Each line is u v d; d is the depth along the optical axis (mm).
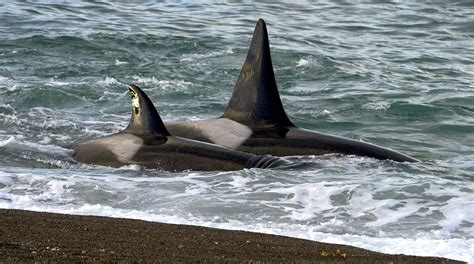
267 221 33906
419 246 30500
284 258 27312
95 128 51125
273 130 46219
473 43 82188
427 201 36781
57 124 51625
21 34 75688
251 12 92062
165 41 74625
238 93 47875
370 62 72250
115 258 25422
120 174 41469
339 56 73250
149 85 63062
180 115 55781
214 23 84750
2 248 25703
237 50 73062
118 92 61000
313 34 82312
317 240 30984
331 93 62594
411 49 78438
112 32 76938
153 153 43562
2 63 67688
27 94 58312
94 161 44062
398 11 95375
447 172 42719
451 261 28141
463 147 50875
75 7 90188
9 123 51406
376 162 43438
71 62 68562
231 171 41562
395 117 57344
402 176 40969
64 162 43906
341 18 91188
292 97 61312
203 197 36875
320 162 43125
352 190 37719
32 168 42438
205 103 58781
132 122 46219
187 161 42688
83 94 59812
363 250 29266
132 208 35156
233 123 47250
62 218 31422
